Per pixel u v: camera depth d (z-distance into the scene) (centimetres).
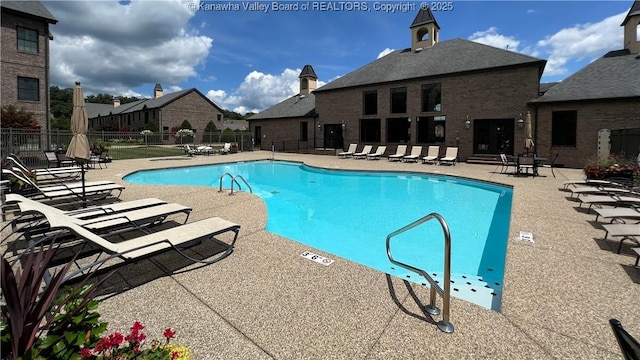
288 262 399
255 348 241
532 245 454
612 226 439
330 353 236
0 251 419
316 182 1316
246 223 569
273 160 2072
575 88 1638
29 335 157
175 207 544
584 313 284
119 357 168
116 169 1465
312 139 2689
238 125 7231
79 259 391
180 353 192
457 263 514
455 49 2170
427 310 291
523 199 783
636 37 1730
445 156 1917
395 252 570
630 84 1503
